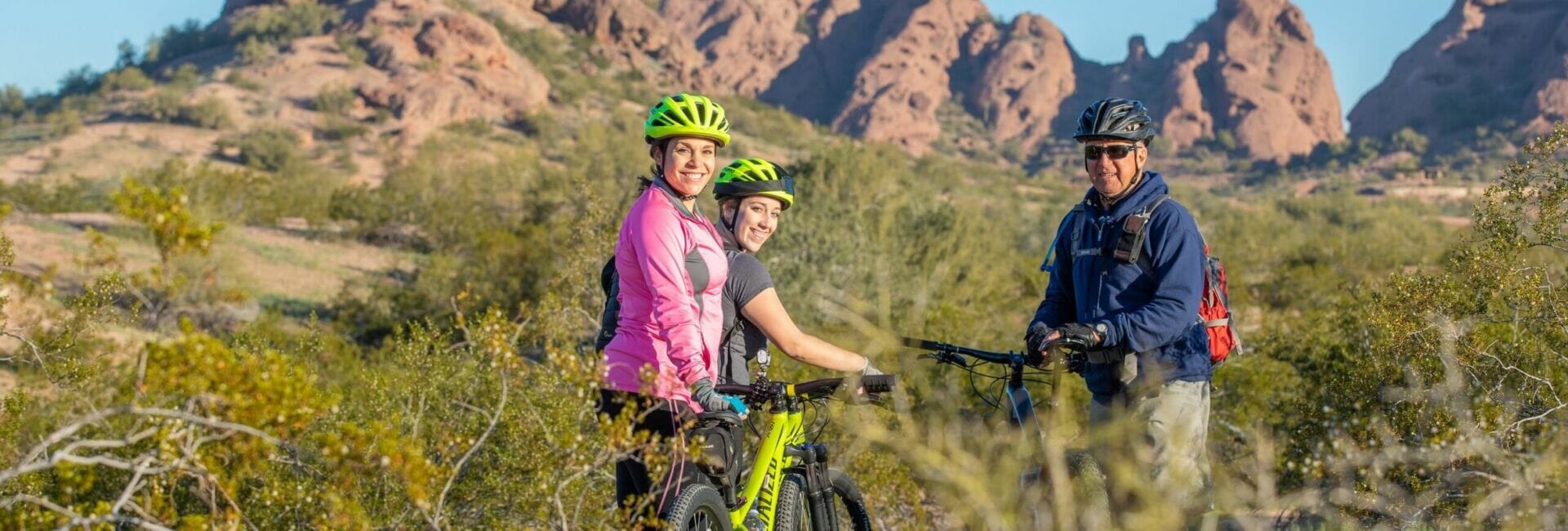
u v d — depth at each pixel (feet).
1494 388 17.01
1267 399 34.58
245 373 9.02
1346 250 166.71
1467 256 19.13
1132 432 11.62
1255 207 329.72
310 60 452.35
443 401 20.52
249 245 150.61
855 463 22.21
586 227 49.06
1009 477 9.86
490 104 437.17
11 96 466.29
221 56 485.56
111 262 11.02
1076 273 14.12
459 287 92.99
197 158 346.54
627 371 11.91
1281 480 17.29
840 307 11.12
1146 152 13.97
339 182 319.68
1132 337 12.87
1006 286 66.44
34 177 312.91
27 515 9.96
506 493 15.88
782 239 66.90
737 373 12.81
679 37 649.20
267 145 345.51
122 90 433.48
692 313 11.51
